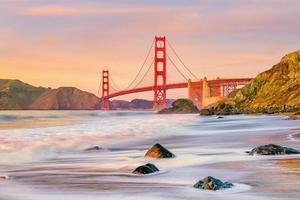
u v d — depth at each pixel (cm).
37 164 2064
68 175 1698
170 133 4312
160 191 1353
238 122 6588
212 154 2338
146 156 2242
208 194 1287
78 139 3562
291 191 1300
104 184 1486
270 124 5538
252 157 2127
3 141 3253
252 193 1280
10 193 1348
